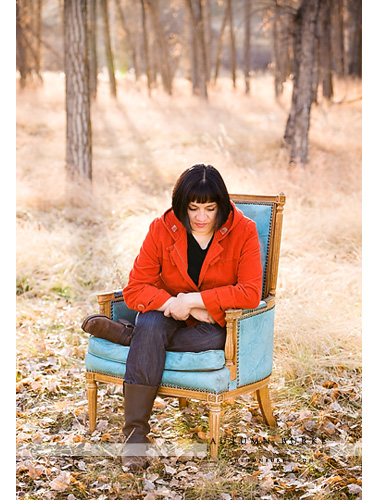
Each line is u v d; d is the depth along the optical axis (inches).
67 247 247.1
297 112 372.8
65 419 133.5
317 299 186.7
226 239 119.2
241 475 112.0
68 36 328.8
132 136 487.8
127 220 273.4
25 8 687.7
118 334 121.2
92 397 126.6
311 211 277.3
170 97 652.7
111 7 909.8
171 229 118.8
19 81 670.5
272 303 127.3
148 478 110.7
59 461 116.7
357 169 343.9
